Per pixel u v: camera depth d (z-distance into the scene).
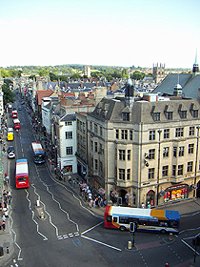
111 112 54.12
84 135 66.38
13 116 148.62
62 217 50.59
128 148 52.16
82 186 61.44
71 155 73.75
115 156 53.72
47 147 95.75
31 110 179.50
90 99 85.19
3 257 39.22
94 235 45.00
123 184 53.47
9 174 71.19
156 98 57.09
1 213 51.44
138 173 52.69
